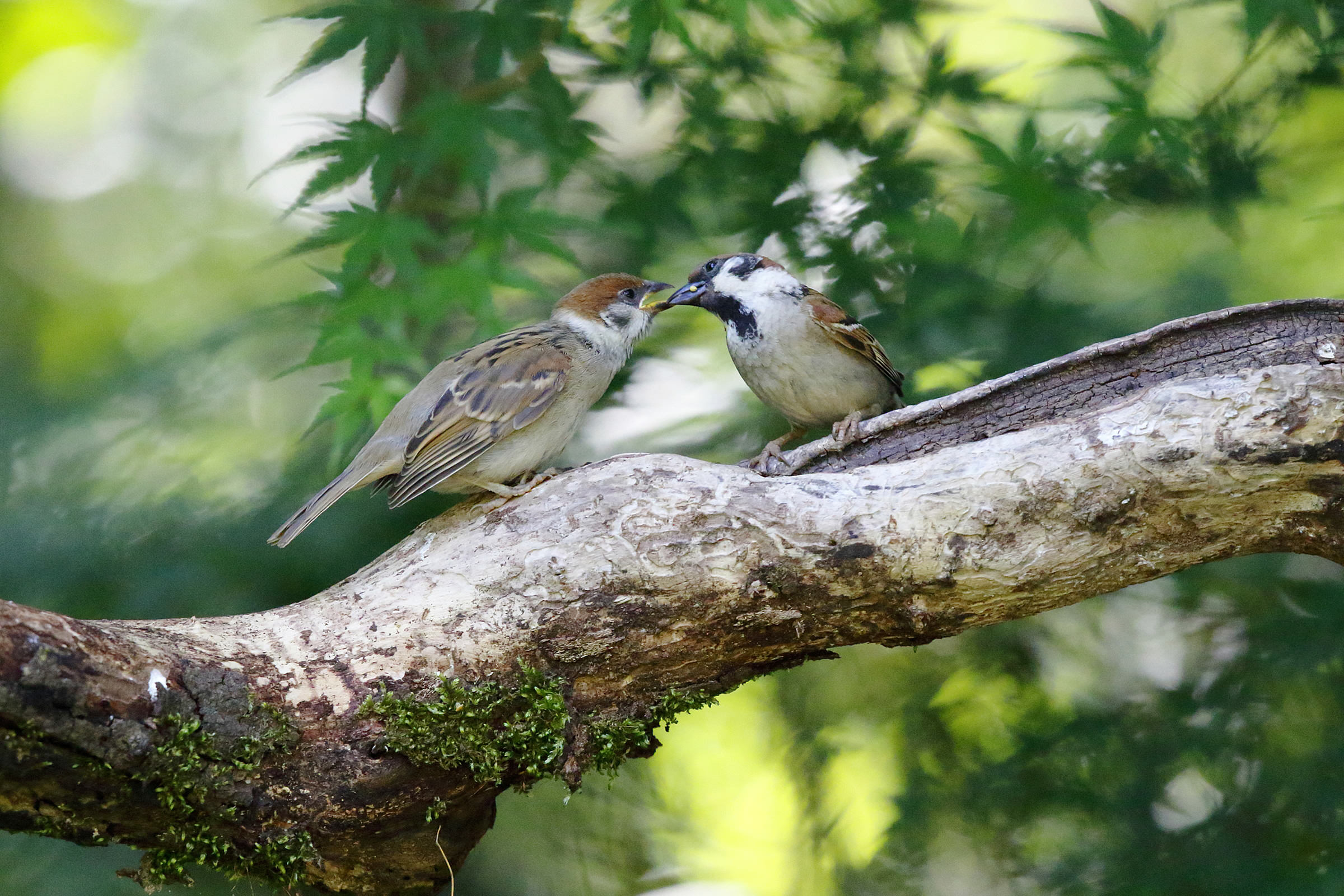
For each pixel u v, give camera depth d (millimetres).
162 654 5652
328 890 6723
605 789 11859
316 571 9781
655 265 11102
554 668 6402
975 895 11125
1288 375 6137
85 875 9953
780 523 6410
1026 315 10336
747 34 9125
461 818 6531
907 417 7117
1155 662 11227
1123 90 9328
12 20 16688
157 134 17469
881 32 10672
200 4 17047
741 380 11289
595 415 10711
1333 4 9727
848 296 10594
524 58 9758
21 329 16062
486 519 6684
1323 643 9922
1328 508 6199
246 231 16703
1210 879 9367
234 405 11297
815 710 12039
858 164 10508
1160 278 11656
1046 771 10516
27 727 5156
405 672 6129
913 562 6398
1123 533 6375
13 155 17734
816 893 11758
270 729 5816
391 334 8453
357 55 10078
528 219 8992
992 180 9539
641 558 6367
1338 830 9484
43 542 10039
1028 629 11430
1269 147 10609
